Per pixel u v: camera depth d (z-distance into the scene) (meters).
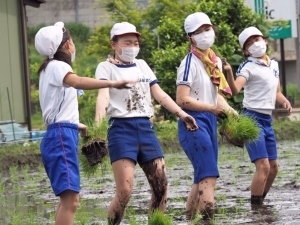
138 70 12.92
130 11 38.53
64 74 11.12
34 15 63.84
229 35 33.25
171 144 29.92
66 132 11.25
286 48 59.69
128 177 12.55
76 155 11.34
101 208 15.98
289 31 40.66
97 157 11.98
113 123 12.70
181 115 12.96
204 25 13.73
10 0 31.75
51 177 11.26
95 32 39.41
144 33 36.47
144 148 12.73
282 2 40.06
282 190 17.89
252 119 15.08
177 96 13.74
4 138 28.98
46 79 11.30
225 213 14.86
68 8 63.72
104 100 12.45
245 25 34.28
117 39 12.82
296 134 33.41
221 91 13.91
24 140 29.25
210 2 34.22
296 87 55.12
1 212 16.39
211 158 13.63
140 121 12.74
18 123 31.89
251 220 14.07
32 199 18.30
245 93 15.98
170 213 14.92
